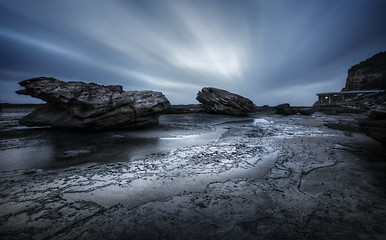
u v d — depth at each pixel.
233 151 6.84
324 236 2.23
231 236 2.28
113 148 7.40
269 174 4.48
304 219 2.59
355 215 2.66
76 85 11.54
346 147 7.10
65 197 3.35
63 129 12.24
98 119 11.34
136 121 13.18
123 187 3.77
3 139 9.08
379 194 3.30
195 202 3.15
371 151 6.40
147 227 2.48
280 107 34.50
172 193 3.51
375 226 2.40
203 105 33.62
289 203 3.06
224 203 3.10
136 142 8.66
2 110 36.44
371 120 5.88
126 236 2.30
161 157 6.07
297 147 7.32
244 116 28.05
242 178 4.24
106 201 3.20
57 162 5.55
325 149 6.85
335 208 2.87
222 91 31.55
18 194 3.46
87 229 2.43
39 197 3.34
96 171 4.74
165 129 13.38
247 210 2.87
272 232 2.33
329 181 3.94
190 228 2.44
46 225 2.51
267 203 3.08
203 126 15.61
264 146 7.64
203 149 7.20
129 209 2.94
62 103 11.08
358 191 3.43
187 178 4.25
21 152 6.70
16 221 2.60
